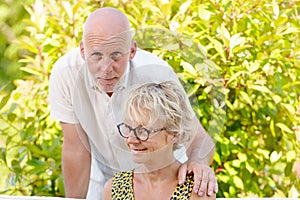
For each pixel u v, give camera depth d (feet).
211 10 9.97
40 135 10.85
